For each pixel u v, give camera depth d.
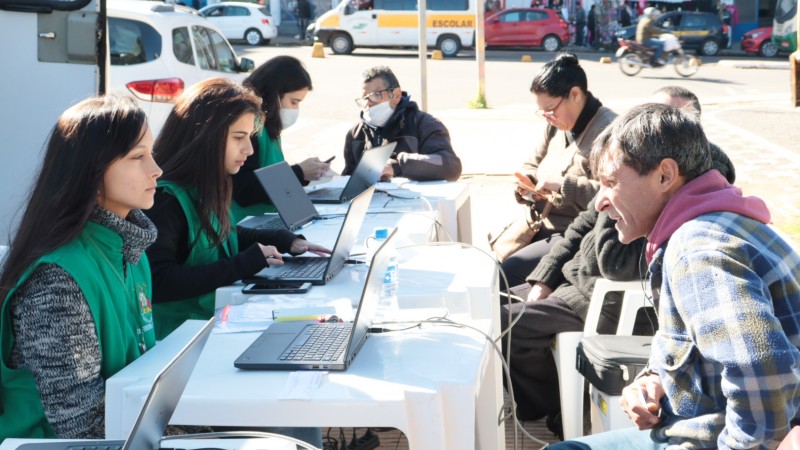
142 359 2.53
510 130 13.19
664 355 2.24
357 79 20.30
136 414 2.32
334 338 2.65
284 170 4.33
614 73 22.86
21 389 2.45
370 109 5.69
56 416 2.33
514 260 4.69
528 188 4.86
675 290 2.13
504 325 3.90
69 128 2.41
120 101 2.47
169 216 3.29
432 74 21.75
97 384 2.39
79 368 2.34
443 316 2.91
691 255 2.10
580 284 3.90
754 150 11.41
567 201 4.61
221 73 9.99
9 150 4.21
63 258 2.34
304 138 12.43
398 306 3.09
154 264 3.21
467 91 18.72
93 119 2.40
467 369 2.45
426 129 5.74
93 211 2.44
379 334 2.73
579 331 3.90
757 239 2.14
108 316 2.42
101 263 2.46
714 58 27.67
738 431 1.98
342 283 3.33
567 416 3.69
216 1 30.88
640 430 2.50
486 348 2.67
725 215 2.18
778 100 17.25
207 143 3.32
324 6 31.78
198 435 2.05
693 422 2.22
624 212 2.37
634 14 29.59
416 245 3.74
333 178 5.70
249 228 3.91
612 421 3.06
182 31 9.24
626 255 3.62
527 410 4.07
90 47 4.19
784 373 1.93
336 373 2.44
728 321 1.99
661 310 2.27
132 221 2.62
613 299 3.79
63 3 4.14
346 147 5.99
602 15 29.58
